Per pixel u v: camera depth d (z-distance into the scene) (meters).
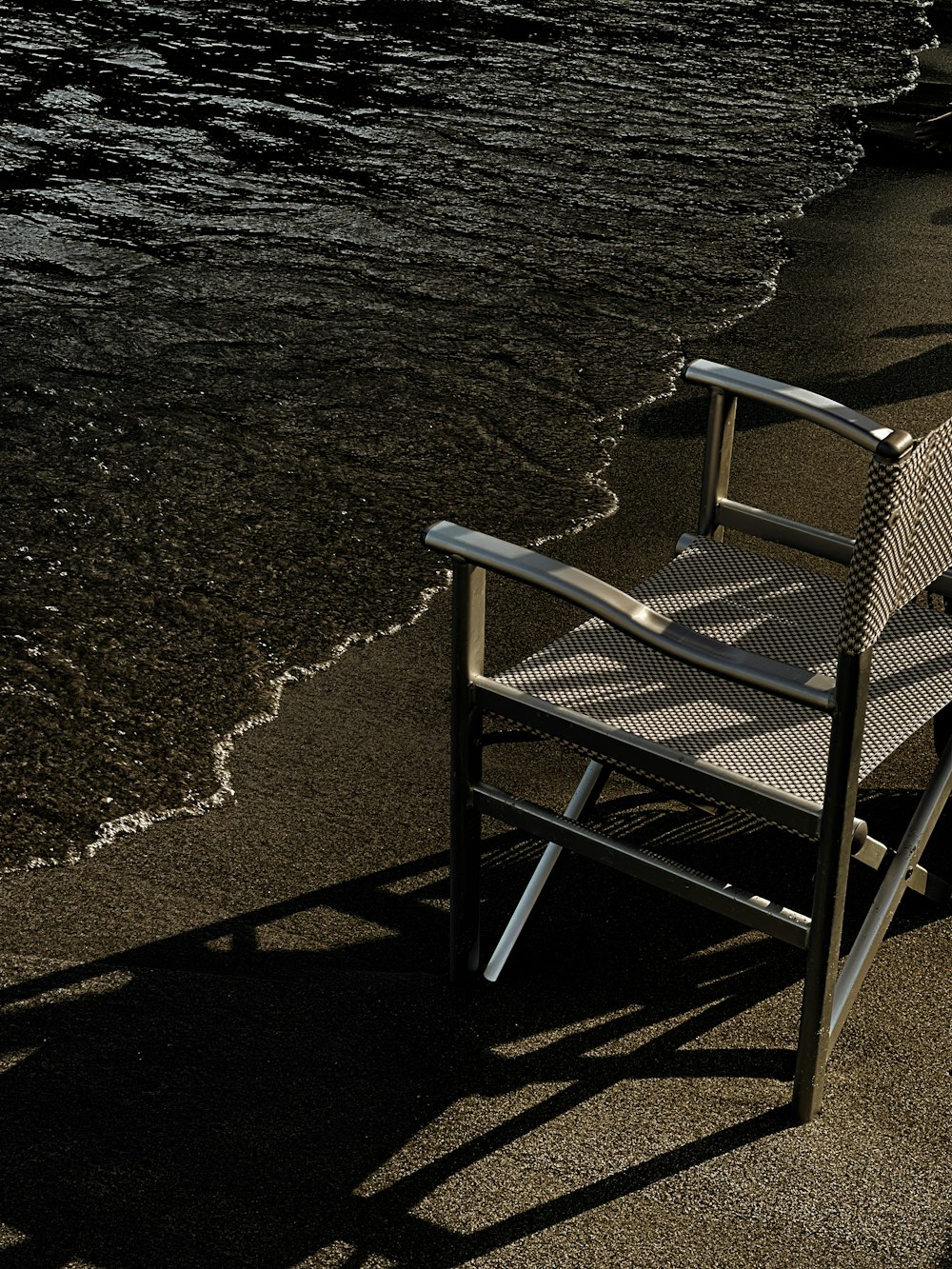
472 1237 1.74
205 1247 1.71
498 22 9.40
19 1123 1.88
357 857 2.50
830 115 7.69
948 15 10.25
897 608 1.63
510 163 6.66
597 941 2.29
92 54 8.27
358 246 5.61
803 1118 1.92
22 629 3.14
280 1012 2.10
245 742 2.82
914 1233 1.75
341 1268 1.69
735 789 1.78
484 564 1.77
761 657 1.65
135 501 3.72
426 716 2.91
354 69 8.14
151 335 4.75
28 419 4.14
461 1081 1.98
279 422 4.19
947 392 4.52
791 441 4.22
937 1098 1.97
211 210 5.92
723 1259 1.71
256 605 3.29
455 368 4.59
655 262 5.59
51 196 6.00
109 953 2.24
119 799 2.64
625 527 3.70
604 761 1.89
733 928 2.32
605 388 4.50
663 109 7.65
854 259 5.72
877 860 1.85
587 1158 1.85
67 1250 1.70
